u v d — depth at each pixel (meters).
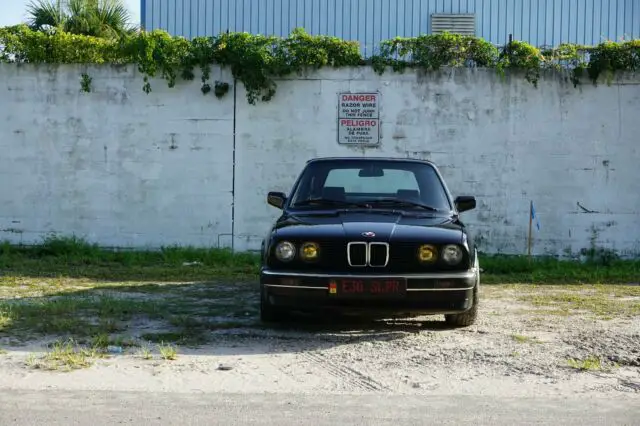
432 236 6.73
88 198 13.07
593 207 12.95
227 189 12.98
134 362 5.71
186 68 12.89
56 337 6.51
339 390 5.09
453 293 6.60
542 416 4.52
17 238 13.11
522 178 12.95
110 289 9.59
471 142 12.94
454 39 12.82
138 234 13.05
